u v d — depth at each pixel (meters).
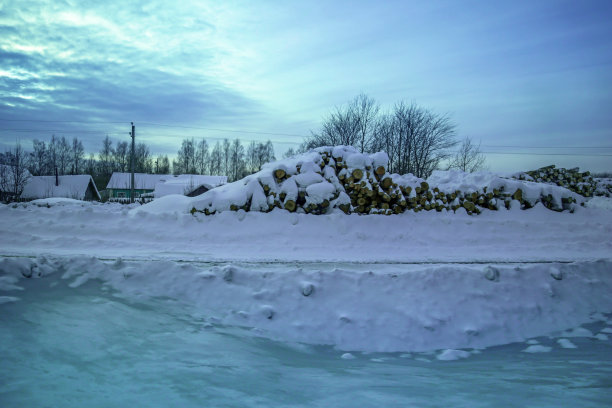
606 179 25.70
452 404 3.42
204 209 11.30
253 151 82.06
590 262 7.77
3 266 5.56
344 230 10.86
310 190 11.53
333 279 6.43
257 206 11.39
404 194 12.63
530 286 6.95
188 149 85.94
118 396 3.28
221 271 6.34
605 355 5.31
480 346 5.75
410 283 6.54
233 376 3.87
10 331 4.22
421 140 35.31
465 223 11.93
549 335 6.14
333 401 3.44
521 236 11.62
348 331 5.71
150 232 10.34
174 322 5.21
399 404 3.40
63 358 3.87
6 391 3.18
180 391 3.45
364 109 35.81
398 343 5.61
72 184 53.47
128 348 4.28
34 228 10.39
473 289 6.62
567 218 13.75
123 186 62.34
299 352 5.09
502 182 13.88
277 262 7.80
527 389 3.86
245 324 5.54
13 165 46.81
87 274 6.03
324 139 36.38
